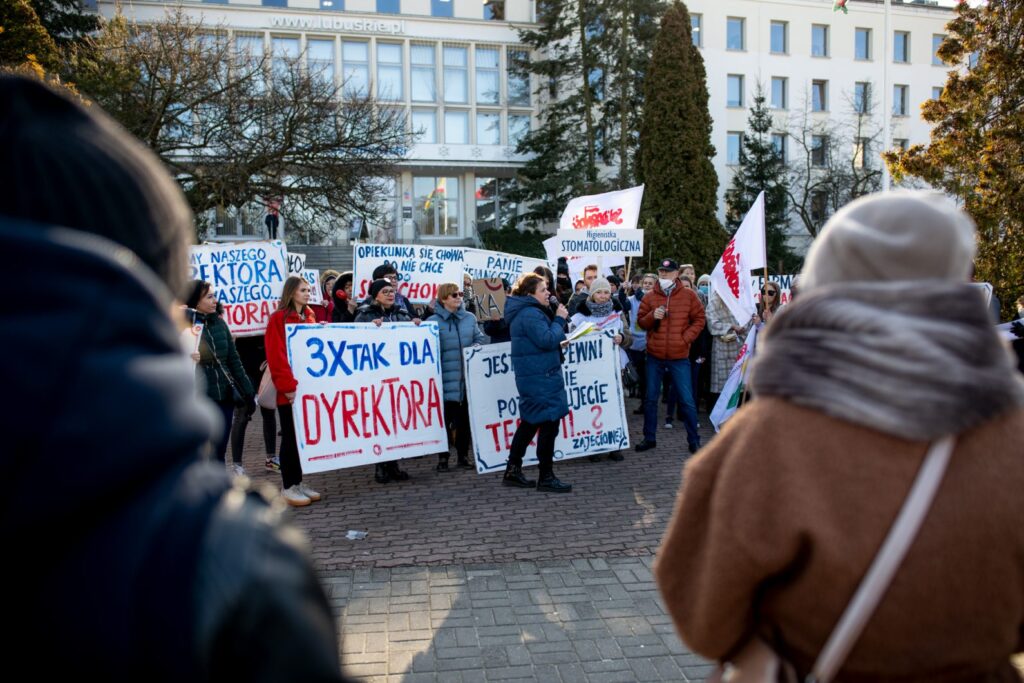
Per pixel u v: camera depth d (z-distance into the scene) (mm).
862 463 1190
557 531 5535
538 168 34500
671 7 32031
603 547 5168
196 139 21484
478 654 3668
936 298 1234
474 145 38875
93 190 712
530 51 38844
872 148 39156
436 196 39688
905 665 1209
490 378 7438
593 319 8289
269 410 7695
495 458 7402
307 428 6531
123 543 620
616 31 33156
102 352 613
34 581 609
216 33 21406
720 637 1312
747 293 7488
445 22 37719
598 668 3525
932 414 1156
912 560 1162
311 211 23719
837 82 42219
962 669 1227
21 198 683
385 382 6977
